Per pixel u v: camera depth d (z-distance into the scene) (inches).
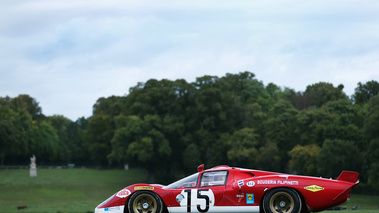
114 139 4234.7
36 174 4697.3
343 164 3019.2
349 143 3014.3
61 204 2896.2
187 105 4503.0
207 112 4286.4
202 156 4183.1
